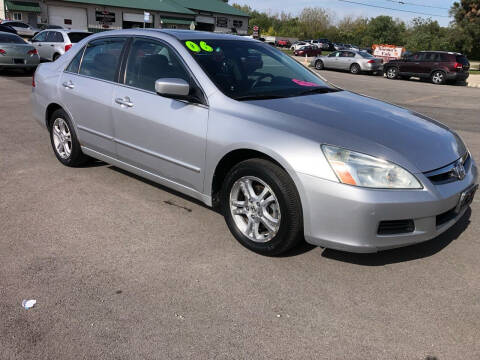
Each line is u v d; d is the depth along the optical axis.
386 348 2.40
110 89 4.24
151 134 3.85
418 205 2.83
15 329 2.44
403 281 3.04
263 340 2.43
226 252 3.35
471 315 2.71
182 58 3.74
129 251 3.32
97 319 2.54
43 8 37.16
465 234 3.80
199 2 50.25
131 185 4.67
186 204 4.22
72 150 4.92
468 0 47.66
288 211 3.02
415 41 49.31
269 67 4.13
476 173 3.52
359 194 2.76
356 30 83.25
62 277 2.95
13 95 10.25
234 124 3.26
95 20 40.22
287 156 2.95
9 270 3.00
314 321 2.60
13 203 4.10
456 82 23.12
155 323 2.53
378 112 3.58
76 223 3.75
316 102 3.60
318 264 3.22
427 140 3.20
